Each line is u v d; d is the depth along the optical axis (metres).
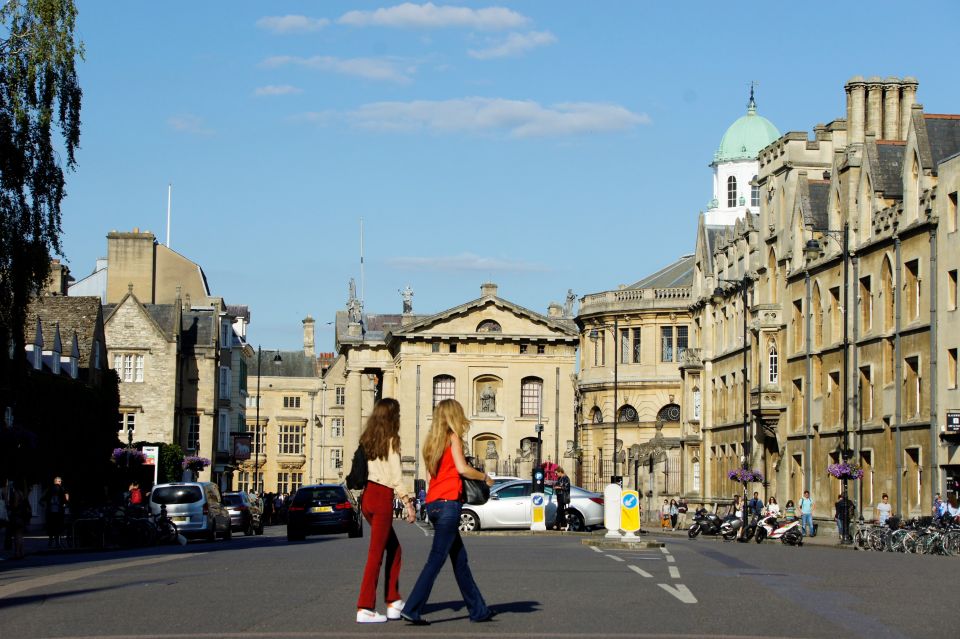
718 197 124.75
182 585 20.28
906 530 41.38
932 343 50.12
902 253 53.44
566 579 21.22
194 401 100.38
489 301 117.19
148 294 104.88
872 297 56.56
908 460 52.44
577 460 113.75
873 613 16.48
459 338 116.56
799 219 65.75
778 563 27.61
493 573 22.72
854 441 57.31
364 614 14.99
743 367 71.81
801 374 64.81
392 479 15.18
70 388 67.94
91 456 70.75
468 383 116.62
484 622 15.00
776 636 13.88
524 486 50.69
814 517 61.66
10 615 16.28
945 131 53.53
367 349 137.62
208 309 104.12
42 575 24.56
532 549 33.16
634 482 89.50
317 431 169.62
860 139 64.88
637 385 107.62
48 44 40.97
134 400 94.94
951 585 21.52
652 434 106.88
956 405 48.75
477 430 116.19
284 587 19.78
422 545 36.09
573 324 128.88
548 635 13.80
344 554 30.52
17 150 40.44
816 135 69.31
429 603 17.20
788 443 66.31
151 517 44.50
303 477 169.62
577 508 52.44
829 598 18.38
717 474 80.19
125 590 19.48
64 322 79.38
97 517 42.19
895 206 54.31
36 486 66.00
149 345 95.50
